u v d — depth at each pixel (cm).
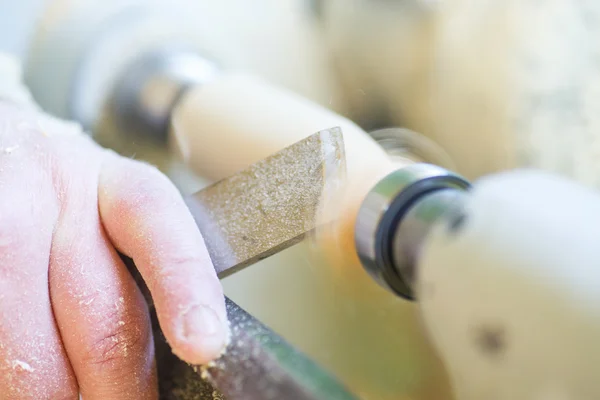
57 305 32
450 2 51
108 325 32
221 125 40
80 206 34
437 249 29
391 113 56
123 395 32
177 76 46
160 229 32
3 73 45
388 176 32
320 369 27
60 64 48
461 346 28
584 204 27
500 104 49
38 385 32
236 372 28
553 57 47
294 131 38
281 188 32
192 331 29
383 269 31
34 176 34
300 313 42
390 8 54
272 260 42
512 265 27
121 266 33
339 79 59
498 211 28
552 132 47
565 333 26
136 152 47
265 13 58
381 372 39
